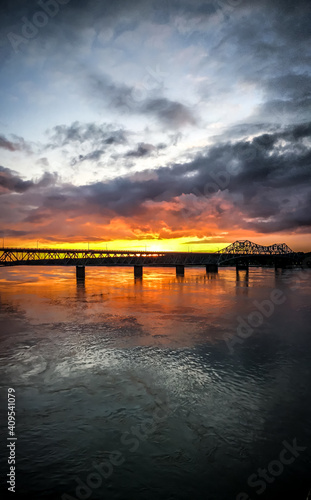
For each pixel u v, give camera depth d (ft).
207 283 400.88
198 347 117.19
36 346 117.70
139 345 119.55
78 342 123.54
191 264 579.48
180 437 60.13
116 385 83.10
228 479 49.16
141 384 83.76
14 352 110.22
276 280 445.37
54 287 352.08
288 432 61.52
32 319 169.17
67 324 156.66
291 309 202.18
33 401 74.08
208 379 87.15
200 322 162.61
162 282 416.05
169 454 55.16
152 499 45.68
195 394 77.92
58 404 72.69
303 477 49.39
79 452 55.72
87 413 68.74
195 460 53.83
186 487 47.91
